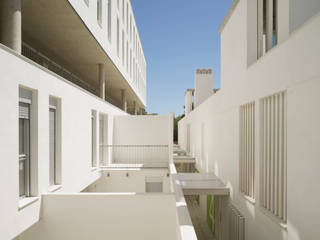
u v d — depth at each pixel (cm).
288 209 338
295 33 323
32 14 617
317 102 275
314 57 281
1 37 401
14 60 340
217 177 802
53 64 973
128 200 424
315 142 279
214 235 804
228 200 662
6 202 322
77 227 423
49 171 469
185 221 296
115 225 423
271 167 415
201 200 1071
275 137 400
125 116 1016
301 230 305
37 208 404
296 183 318
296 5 479
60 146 495
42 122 420
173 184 497
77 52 888
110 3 967
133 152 1008
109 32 969
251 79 500
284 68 355
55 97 484
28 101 393
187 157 1309
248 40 539
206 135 990
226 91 700
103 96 1016
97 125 753
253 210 485
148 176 799
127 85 1488
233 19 636
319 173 271
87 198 425
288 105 342
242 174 577
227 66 694
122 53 1271
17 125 348
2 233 313
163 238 421
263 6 580
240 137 583
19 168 378
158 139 1013
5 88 321
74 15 621
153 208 423
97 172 746
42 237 423
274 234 388
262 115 459
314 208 279
